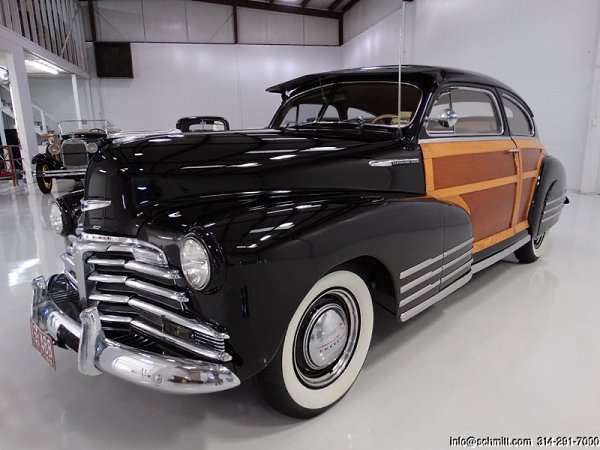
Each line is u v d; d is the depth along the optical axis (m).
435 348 2.09
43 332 1.61
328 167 1.72
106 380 1.89
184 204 1.49
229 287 1.26
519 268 3.27
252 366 1.33
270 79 16.53
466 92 2.38
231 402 1.71
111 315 1.56
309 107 2.66
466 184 2.30
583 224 4.68
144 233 1.45
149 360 1.31
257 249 1.27
